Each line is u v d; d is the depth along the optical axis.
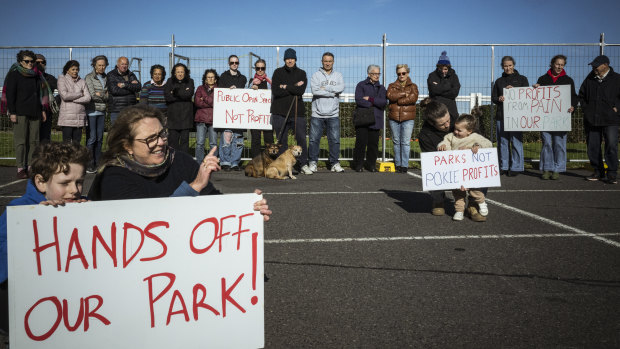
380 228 5.16
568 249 4.38
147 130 2.47
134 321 2.09
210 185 2.78
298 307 3.08
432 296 3.27
